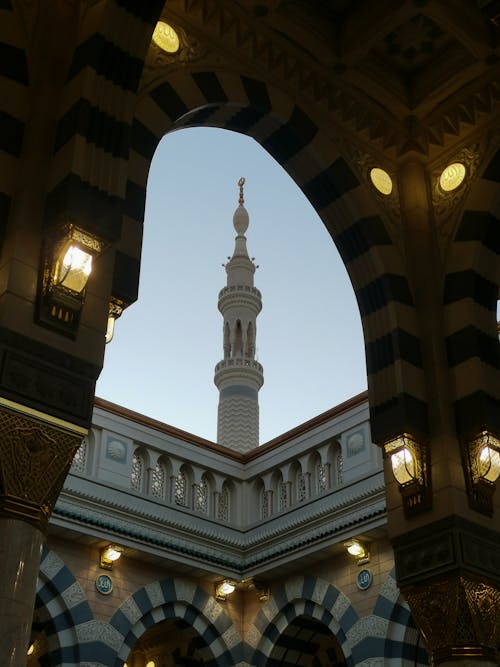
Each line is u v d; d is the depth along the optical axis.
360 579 14.41
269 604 15.66
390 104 10.05
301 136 9.53
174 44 8.62
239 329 31.55
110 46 7.22
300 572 15.42
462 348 9.05
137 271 7.32
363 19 9.27
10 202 6.77
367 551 14.45
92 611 14.03
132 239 7.43
